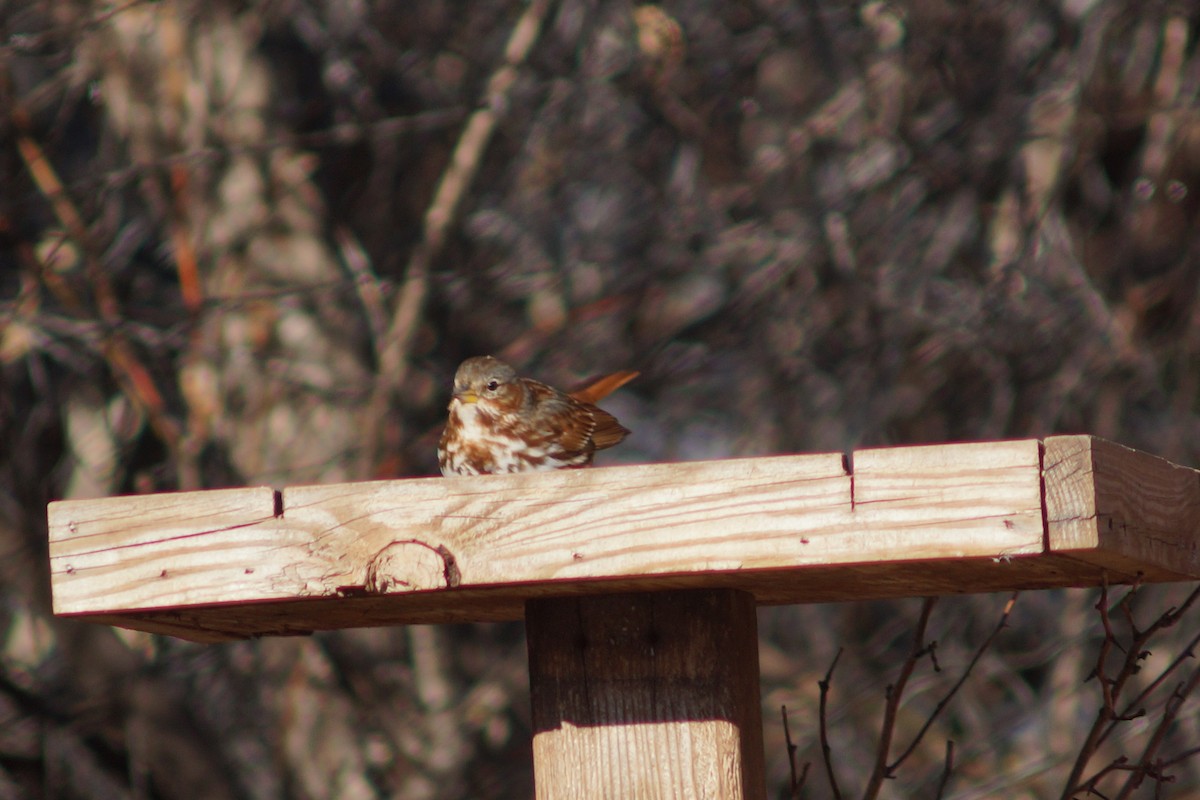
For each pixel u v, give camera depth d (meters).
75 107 15.73
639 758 6.47
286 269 14.88
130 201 15.54
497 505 6.16
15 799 14.06
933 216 15.63
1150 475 6.23
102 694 13.79
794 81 16.41
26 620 14.98
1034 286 15.09
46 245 14.73
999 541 5.80
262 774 14.64
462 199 15.61
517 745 15.89
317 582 6.20
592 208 16.72
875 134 14.95
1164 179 15.24
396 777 14.74
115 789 14.30
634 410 17.12
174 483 14.77
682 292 16.94
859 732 15.34
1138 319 15.30
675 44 14.95
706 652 6.51
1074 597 14.82
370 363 15.67
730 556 5.99
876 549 5.89
